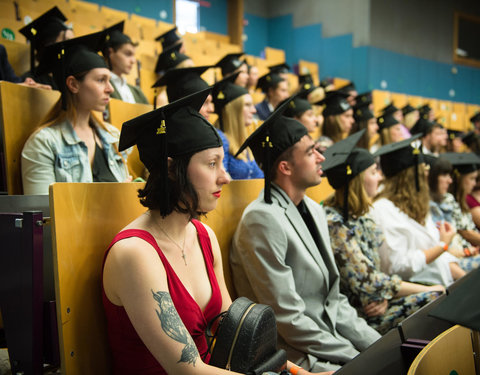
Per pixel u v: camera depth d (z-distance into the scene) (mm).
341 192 2314
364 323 2021
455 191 4062
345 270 2189
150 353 1264
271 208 1872
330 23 9961
